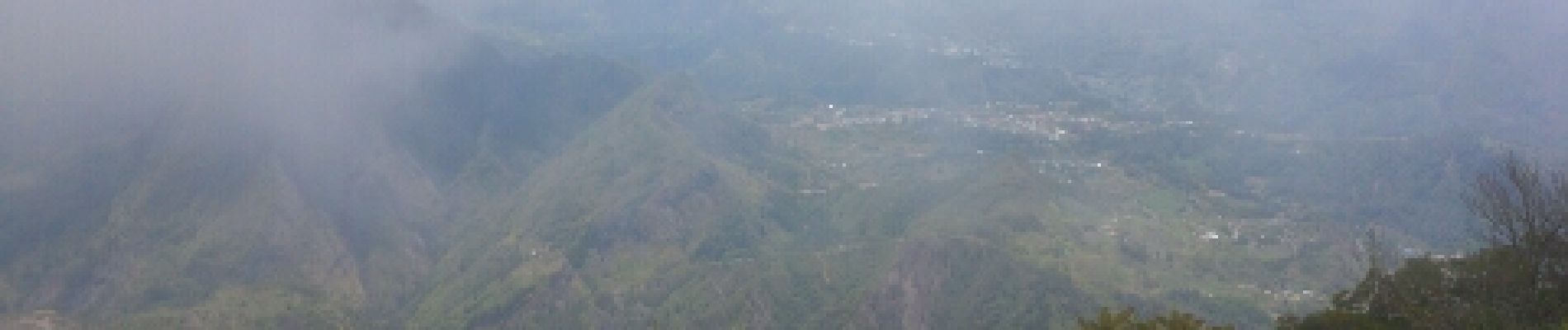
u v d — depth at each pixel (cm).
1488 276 5469
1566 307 5222
